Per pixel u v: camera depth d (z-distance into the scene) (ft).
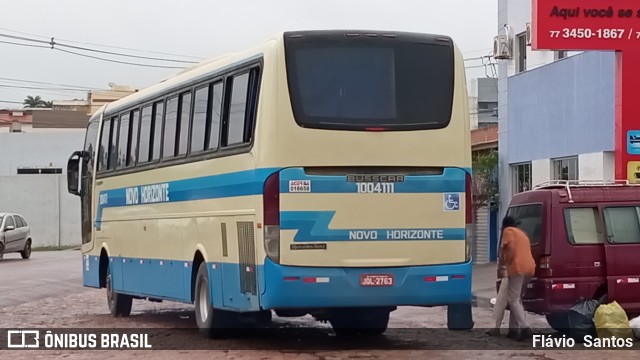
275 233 35.65
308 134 36.01
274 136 35.83
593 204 43.32
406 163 36.83
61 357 38.47
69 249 167.63
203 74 43.34
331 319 43.86
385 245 36.42
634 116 60.54
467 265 37.35
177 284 46.50
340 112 36.40
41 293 74.38
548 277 42.55
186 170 44.88
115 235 56.95
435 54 37.73
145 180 51.24
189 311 61.41
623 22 61.31
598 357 36.96
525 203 44.83
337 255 35.99
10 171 183.11
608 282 42.68
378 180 36.52
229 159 39.60
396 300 36.45
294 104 36.04
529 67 83.15
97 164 60.90
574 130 74.74
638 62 61.00
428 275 36.78
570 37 61.41
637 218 43.47
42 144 183.73
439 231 37.04
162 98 48.98
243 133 38.27
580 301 42.50
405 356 36.91
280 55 36.24
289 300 35.60
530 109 83.10
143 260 51.78
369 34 37.11
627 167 60.39
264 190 35.86
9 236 122.21
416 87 37.32
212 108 42.11
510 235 42.27
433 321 52.03
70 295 73.15
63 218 173.58
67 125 233.14
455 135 37.55
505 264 42.60
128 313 57.57
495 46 87.25
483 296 63.93
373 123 36.60
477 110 132.26
